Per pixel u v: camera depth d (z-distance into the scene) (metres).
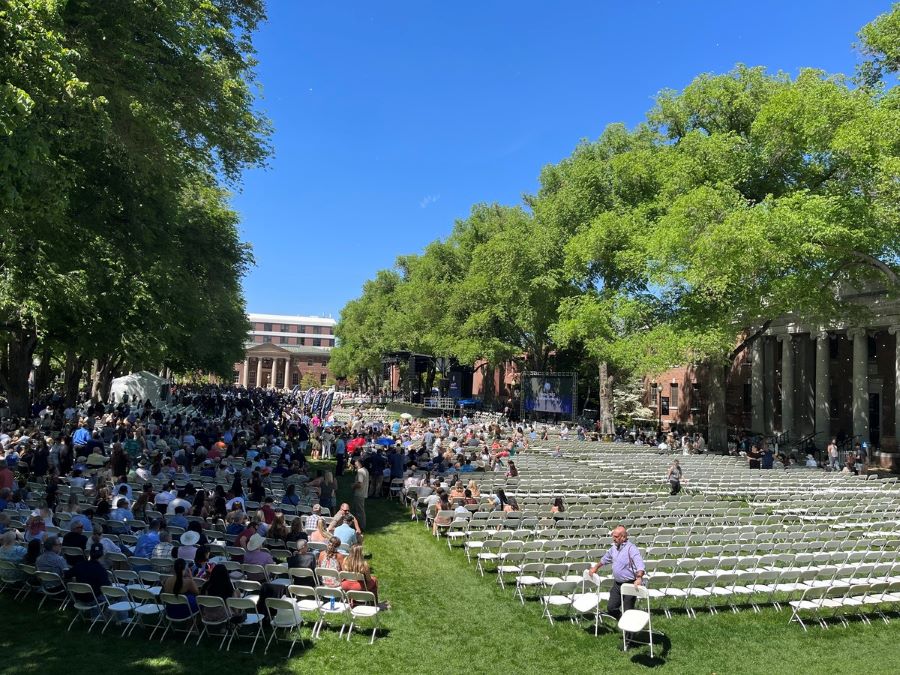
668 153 34.34
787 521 18.02
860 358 35.44
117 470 18.52
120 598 10.41
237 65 19.80
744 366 48.94
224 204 39.12
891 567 11.99
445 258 67.31
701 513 17.72
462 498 17.23
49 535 10.98
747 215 25.17
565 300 41.00
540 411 53.34
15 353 29.92
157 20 15.05
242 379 153.25
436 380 80.75
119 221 20.39
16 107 10.34
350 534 12.99
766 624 11.04
